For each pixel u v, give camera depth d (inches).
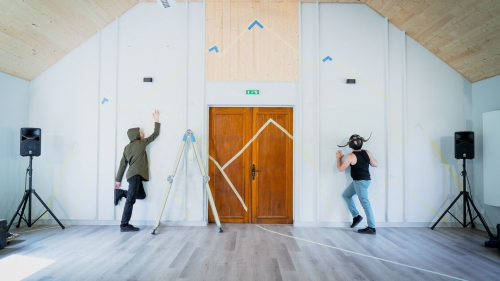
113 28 179.9
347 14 180.2
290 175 182.2
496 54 152.7
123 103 179.6
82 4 155.9
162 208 164.9
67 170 178.9
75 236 153.6
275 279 103.8
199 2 180.1
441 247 139.8
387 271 111.6
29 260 120.0
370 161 166.9
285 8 179.9
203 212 177.2
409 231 167.8
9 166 170.9
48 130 179.8
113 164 178.4
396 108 179.6
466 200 166.7
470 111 179.5
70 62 179.8
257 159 181.8
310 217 177.5
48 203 178.7
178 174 177.5
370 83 179.8
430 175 178.5
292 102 179.8
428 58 179.9
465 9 141.8
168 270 110.6
